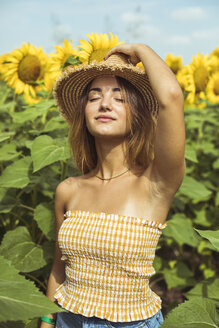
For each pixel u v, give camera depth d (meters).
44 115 3.56
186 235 3.46
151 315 1.77
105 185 1.94
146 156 2.00
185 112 4.91
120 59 2.01
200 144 4.87
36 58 3.78
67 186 2.09
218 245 1.64
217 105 6.06
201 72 4.08
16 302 1.31
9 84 3.82
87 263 1.76
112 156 1.96
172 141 1.66
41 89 3.88
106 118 1.90
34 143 2.71
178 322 1.70
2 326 1.50
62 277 2.17
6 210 3.11
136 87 1.97
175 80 1.70
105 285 1.73
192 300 1.80
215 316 1.75
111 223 1.73
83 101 2.16
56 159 2.57
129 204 1.80
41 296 1.38
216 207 4.71
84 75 2.04
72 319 1.79
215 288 2.67
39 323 2.21
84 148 2.24
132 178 1.91
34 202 3.43
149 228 1.77
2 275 1.54
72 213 1.88
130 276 1.72
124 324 1.70
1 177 3.03
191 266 4.76
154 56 1.82
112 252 1.70
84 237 1.75
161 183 1.77
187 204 4.77
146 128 1.98
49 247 2.93
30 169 3.11
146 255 1.77
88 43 2.56
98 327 1.71
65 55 3.04
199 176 4.93
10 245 2.91
